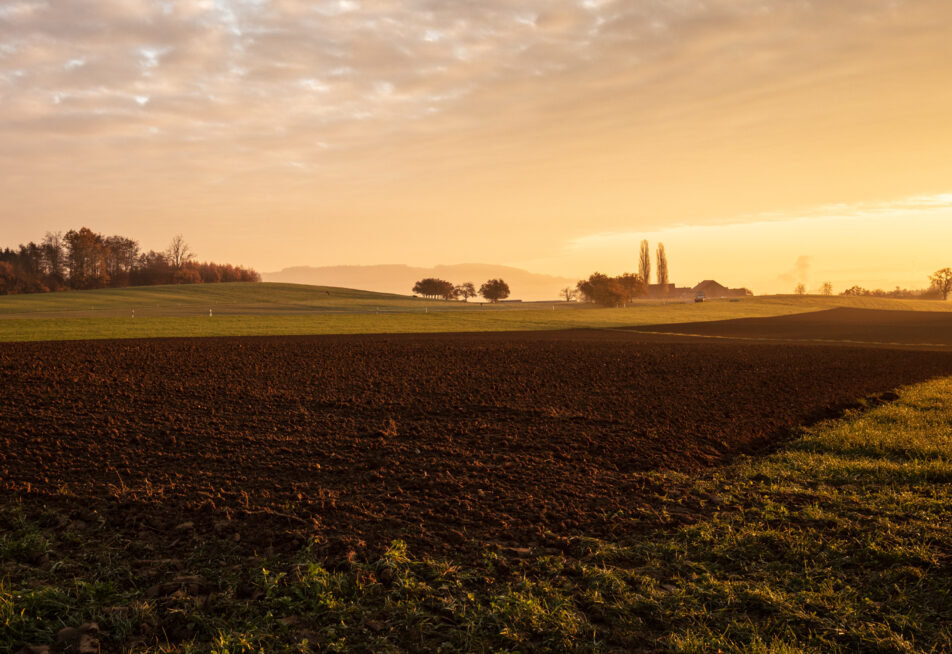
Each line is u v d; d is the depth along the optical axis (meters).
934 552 6.05
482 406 14.91
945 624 4.80
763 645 4.44
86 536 6.64
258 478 8.84
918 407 15.31
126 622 4.81
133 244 151.38
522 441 11.37
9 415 12.96
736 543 6.42
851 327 59.00
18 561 6.00
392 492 8.27
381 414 13.85
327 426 12.48
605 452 10.65
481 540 6.61
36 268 132.25
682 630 4.77
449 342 35.47
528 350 30.62
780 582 5.57
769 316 76.69
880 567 5.84
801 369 23.91
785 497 8.05
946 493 7.94
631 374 21.70
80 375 19.12
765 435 12.27
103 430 11.69
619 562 6.14
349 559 5.96
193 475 8.95
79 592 5.25
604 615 5.02
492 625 4.84
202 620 4.87
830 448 10.99
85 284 130.12
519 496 8.16
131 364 22.23
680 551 6.36
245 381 18.56
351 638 4.67
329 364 23.47
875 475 8.93
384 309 85.12
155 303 87.62
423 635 4.71
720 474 9.29
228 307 82.56
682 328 55.66
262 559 6.05
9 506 7.53
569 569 5.91
